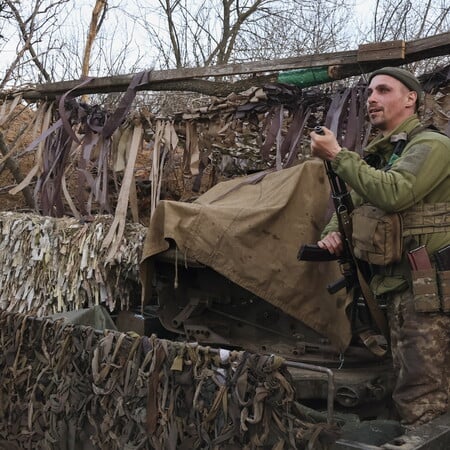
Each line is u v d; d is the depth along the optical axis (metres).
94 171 6.04
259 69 4.28
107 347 2.84
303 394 3.07
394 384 3.05
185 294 3.67
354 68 4.02
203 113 5.00
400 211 2.62
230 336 3.53
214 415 2.48
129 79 5.00
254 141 4.99
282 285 3.21
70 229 4.59
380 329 2.93
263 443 2.34
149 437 2.66
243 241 3.22
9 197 7.31
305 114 4.48
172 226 3.26
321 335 3.27
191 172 5.08
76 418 2.96
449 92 3.85
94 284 4.40
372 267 2.82
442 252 2.61
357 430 2.68
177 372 2.61
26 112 8.22
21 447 3.18
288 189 3.32
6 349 3.29
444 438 2.42
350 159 2.59
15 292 4.69
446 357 2.63
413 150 2.62
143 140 5.57
